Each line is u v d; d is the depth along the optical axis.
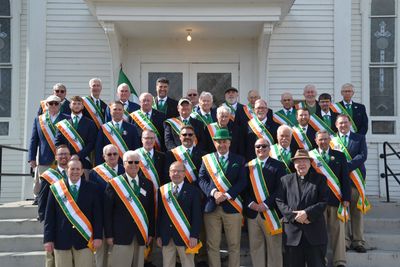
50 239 5.71
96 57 9.77
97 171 6.21
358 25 9.96
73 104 6.95
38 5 9.75
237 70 9.88
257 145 6.38
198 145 6.98
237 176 6.31
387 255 6.70
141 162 6.49
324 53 9.84
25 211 7.58
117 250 5.89
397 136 9.81
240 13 8.65
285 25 9.85
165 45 9.88
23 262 6.75
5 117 9.83
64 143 6.88
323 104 7.58
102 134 6.89
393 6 9.96
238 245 6.27
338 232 6.50
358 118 7.89
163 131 7.23
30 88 9.67
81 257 5.73
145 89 9.86
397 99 9.87
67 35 9.77
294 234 5.75
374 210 8.05
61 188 5.77
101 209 5.89
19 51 9.91
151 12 8.62
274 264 6.25
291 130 6.70
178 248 6.03
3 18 9.94
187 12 8.63
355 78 9.92
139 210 5.97
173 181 6.12
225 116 6.71
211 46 9.88
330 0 9.85
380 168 9.77
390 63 9.92
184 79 9.90
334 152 6.61
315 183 5.79
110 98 9.63
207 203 6.30
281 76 9.80
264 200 6.24
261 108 7.10
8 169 9.73
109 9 8.59
